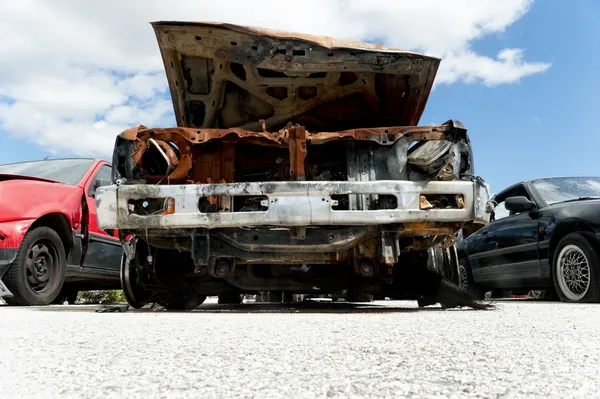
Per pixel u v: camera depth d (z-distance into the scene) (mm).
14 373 1120
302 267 3758
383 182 3178
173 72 4027
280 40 3607
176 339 1661
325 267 3822
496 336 1749
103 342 1595
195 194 3117
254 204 3475
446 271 3961
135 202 3230
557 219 5395
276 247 3238
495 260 6504
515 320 2398
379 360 1271
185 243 3377
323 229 3285
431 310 3420
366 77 3969
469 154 3436
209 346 1505
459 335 1773
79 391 960
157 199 3270
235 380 1048
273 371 1137
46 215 4914
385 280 3658
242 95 4273
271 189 3111
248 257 3277
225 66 3961
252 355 1344
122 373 1116
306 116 4336
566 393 948
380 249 3266
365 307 4168
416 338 1688
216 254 3244
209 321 2307
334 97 4176
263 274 3742
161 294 3760
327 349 1444
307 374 1104
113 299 7984
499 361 1261
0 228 4324
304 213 3096
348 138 3426
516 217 6172
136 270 3793
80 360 1275
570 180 6246
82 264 5352
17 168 5961
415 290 3879
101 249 5684
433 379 1057
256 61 3719
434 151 3350
